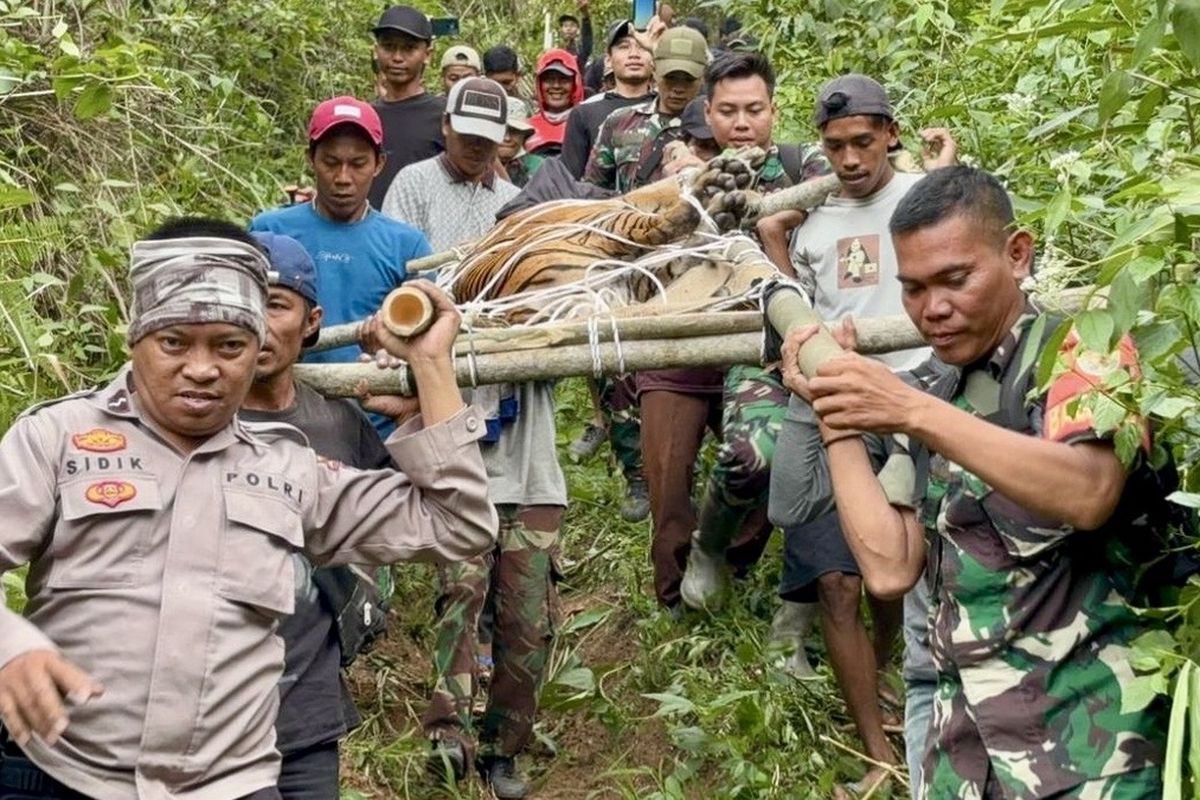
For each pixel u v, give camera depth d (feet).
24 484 8.38
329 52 29.35
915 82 18.54
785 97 20.63
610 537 20.47
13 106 18.12
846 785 14.49
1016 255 9.16
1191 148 9.84
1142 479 8.71
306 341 11.98
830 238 15.07
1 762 8.48
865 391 8.46
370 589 11.44
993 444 8.29
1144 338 8.29
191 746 8.41
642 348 11.50
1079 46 13.38
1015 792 8.67
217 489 8.71
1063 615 8.72
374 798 15.06
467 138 18.17
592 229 13.25
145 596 8.44
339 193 15.46
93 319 17.22
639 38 22.52
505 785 15.46
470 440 9.11
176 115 21.24
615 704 16.85
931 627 9.36
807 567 14.55
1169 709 8.68
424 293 9.11
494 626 15.46
